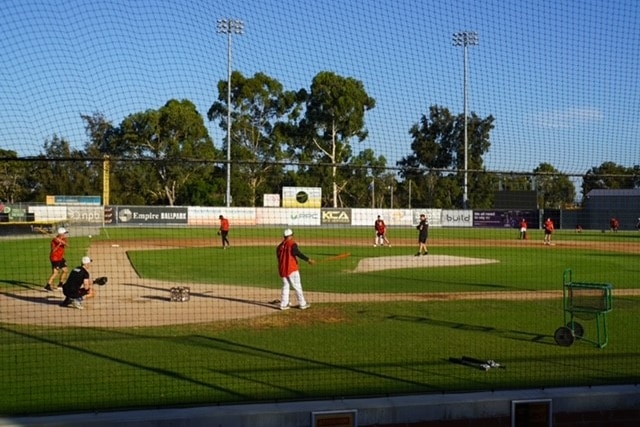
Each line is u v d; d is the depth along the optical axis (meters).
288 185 54.53
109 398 7.58
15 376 8.63
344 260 27.06
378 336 11.52
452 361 9.55
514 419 6.75
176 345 10.70
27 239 39.41
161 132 50.97
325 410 6.40
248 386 8.09
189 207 53.66
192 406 6.55
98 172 46.94
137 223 51.81
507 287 18.73
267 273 22.09
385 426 6.52
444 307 14.85
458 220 52.91
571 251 33.94
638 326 12.80
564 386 7.70
